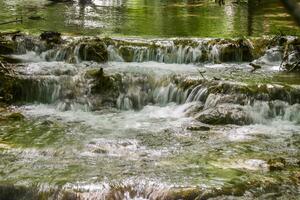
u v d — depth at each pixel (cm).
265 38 1769
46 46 1667
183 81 1336
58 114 1234
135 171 831
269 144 996
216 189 750
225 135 1054
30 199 765
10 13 2367
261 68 1578
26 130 1076
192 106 1253
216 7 2930
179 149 959
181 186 762
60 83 1350
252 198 738
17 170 835
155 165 864
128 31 1961
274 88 1249
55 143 987
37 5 2758
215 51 1684
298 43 1636
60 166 856
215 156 912
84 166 858
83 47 1636
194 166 858
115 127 1122
